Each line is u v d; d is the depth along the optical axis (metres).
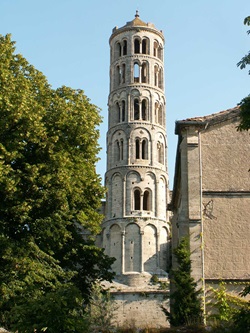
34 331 19.06
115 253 79.88
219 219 32.41
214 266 31.52
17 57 33.72
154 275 77.62
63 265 34.09
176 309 29.19
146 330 26.47
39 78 33.88
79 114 32.09
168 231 82.81
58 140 30.89
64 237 30.97
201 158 33.50
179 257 30.58
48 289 29.17
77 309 21.86
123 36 92.06
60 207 29.03
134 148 84.88
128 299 72.31
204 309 30.28
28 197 28.50
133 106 87.56
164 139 88.25
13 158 27.89
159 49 94.12
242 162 33.47
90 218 34.31
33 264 27.98
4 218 28.81
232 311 29.42
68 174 29.78
